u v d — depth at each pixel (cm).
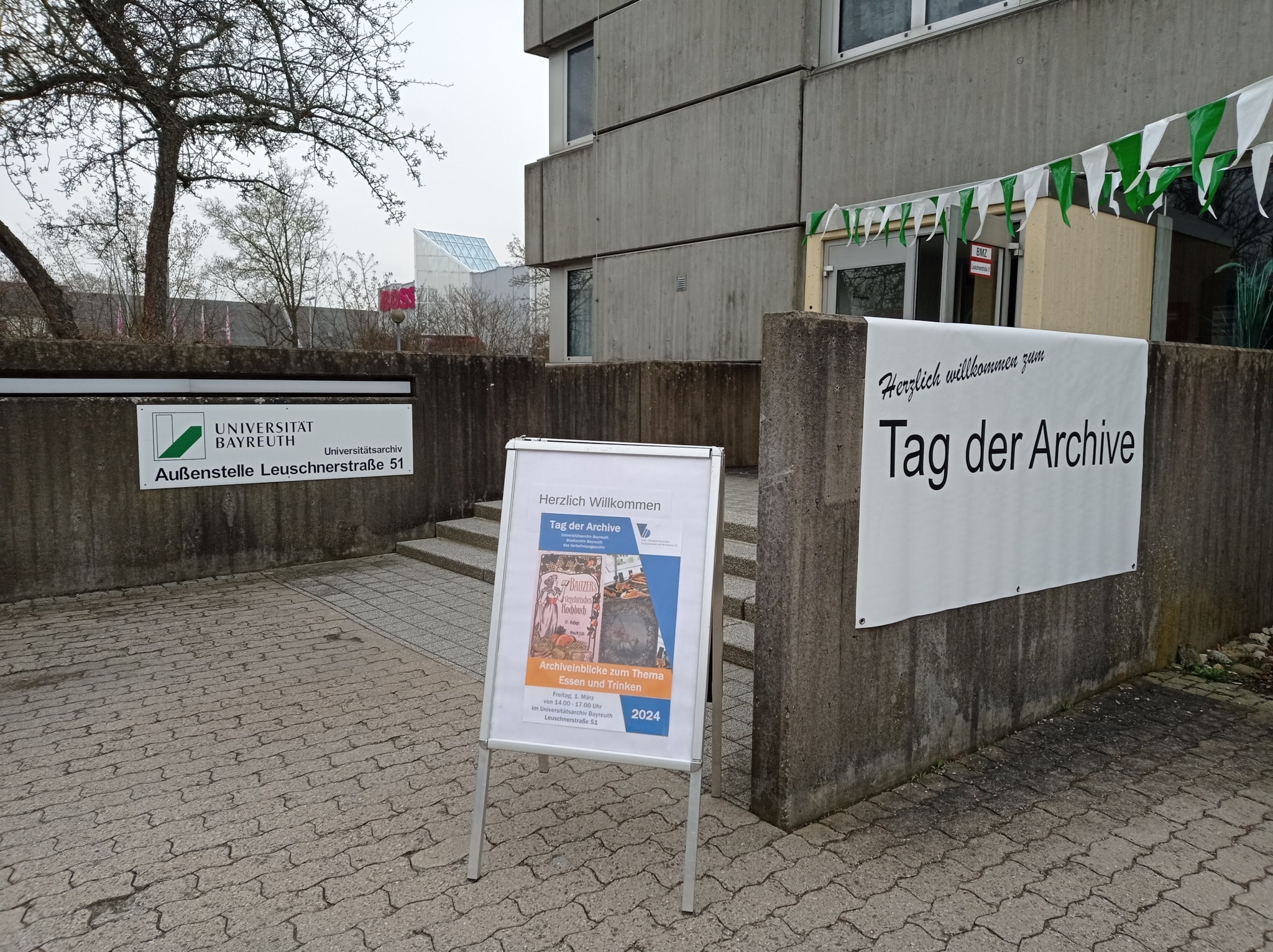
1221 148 628
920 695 348
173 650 512
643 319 1112
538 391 866
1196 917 262
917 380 323
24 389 605
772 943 247
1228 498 507
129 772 355
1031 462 377
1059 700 418
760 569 304
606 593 293
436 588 662
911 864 289
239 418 695
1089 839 307
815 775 314
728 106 965
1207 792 344
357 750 378
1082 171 684
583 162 1188
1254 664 489
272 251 2592
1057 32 697
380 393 769
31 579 618
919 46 785
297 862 289
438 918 259
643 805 330
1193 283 699
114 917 258
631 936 250
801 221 905
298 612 596
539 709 289
